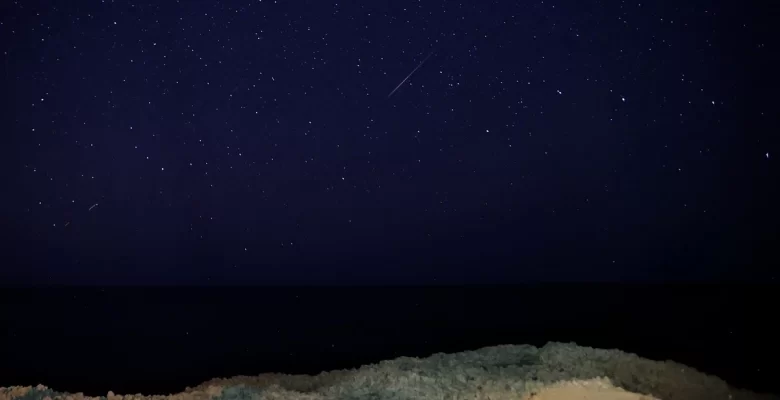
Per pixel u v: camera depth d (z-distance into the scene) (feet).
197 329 74.02
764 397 25.16
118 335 69.62
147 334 70.23
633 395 22.71
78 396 27.17
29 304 111.24
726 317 69.77
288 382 32.91
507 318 76.64
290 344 59.36
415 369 30.66
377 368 32.76
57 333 72.13
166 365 49.16
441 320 77.61
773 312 72.90
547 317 76.59
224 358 51.88
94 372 46.68
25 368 48.98
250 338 64.75
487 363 31.32
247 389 27.81
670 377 27.22
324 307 100.01
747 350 46.44
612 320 70.54
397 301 108.68
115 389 40.04
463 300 107.04
